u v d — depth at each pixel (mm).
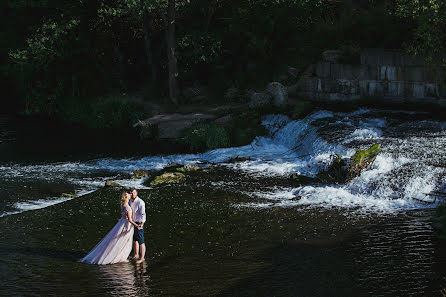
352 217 14211
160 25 32625
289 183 18031
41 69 33719
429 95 24078
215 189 17516
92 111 31875
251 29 32156
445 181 15531
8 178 19438
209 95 31375
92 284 10258
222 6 33688
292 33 31781
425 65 23953
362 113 24359
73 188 18156
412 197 15469
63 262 11516
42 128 29719
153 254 12008
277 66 31188
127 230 11508
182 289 10016
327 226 13578
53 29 31797
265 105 26719
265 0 32719
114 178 19641
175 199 16438
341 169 17891
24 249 12375
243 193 16969
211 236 13133
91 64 33875
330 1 32844
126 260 11625
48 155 23531
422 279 10086
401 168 16656
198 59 30812
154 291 9922
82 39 32938
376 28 27359
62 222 14367
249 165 20719
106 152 24109
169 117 28453
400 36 26094
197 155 23266
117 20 31922
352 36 28891
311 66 29812
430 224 13383
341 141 20281
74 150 24500
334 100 27203
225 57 32750
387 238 12484
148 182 18750
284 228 13539
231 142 24656
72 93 33406
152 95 32156
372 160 17250
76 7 32812
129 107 30281
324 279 10312
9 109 34875
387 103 25484
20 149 24719
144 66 35125
